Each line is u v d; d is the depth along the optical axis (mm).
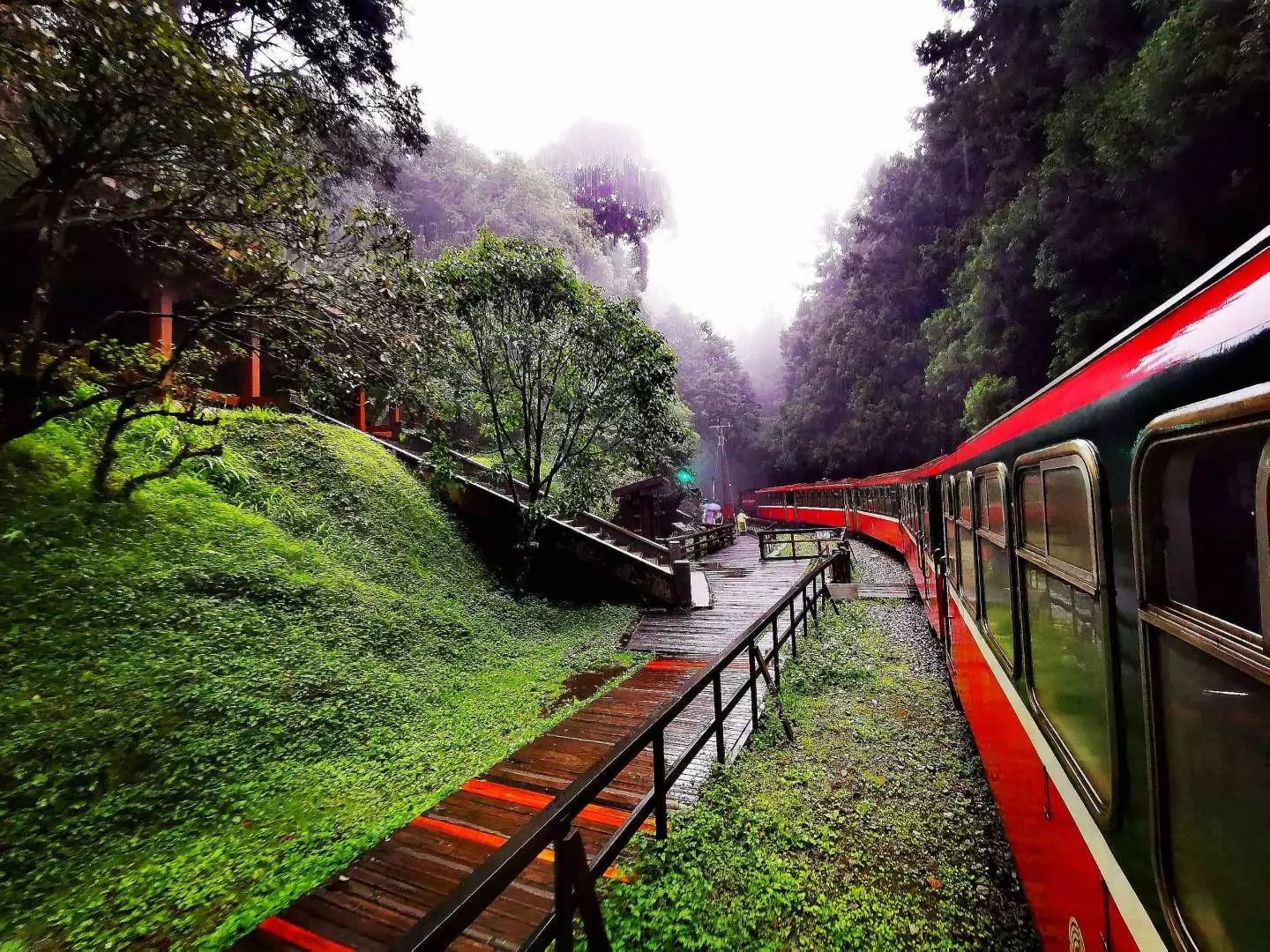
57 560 5324
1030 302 15172
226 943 3016
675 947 2902
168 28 4281
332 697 5531
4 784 3689
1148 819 1434
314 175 6211
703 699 6262
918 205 26984
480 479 13344
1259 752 1033
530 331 9734
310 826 4004
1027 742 2660
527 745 5293
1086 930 1897
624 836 3068
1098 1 11273
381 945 2979
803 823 3846
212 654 5277
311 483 9438
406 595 8172
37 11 3965
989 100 17359
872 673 6773
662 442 11328
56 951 2992
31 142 5520
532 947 2082
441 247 28516
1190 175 9648
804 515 32031
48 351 6848
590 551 11008
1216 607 1200
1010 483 2875
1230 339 1067
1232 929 1120
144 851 3682
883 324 29844
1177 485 1298
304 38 11758
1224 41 8141
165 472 6691
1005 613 3129
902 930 2932
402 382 8047
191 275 9906
